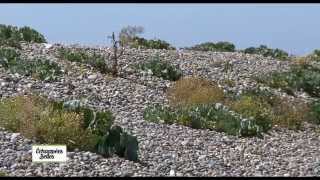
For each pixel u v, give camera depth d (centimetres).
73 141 1459
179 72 2661
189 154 1597
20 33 2898
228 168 1513
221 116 2053
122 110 1998
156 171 1384
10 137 1440
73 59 2542
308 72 3009
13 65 2219
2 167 1267
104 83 2280
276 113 2331
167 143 1672
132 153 1454
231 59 3102
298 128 2245
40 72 2169
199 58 3017
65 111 1594
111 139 1470
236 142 1855
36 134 1462
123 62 2667
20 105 1589
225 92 2473
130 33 3158
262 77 2856
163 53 2980
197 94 2288
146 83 2456
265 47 3722
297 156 1784
